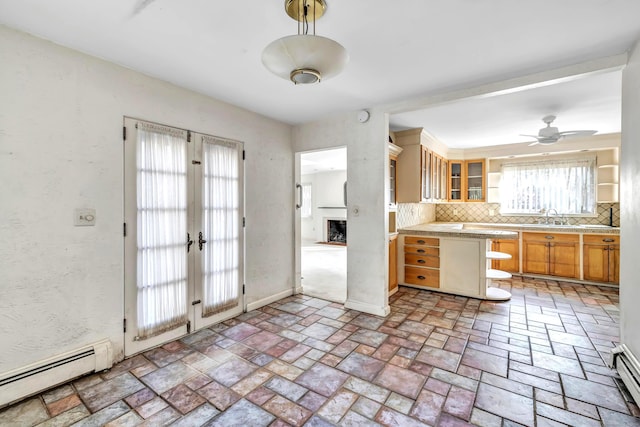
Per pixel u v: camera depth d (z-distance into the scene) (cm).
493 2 161
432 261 430
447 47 209
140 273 249
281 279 397
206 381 213
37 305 198
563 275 488
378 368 230
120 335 238
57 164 205
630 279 210
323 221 1025
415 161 443
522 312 347
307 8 162
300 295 413
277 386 207
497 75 255
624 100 221
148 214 253
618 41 201
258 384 210
